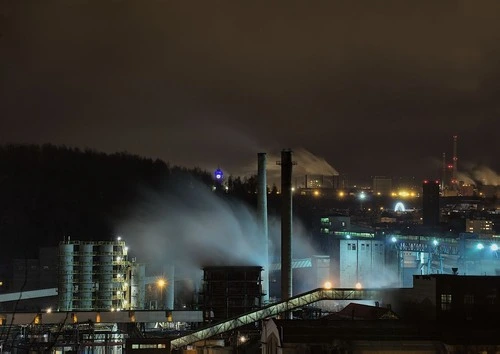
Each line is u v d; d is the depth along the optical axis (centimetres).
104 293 13962
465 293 7269
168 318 11119
